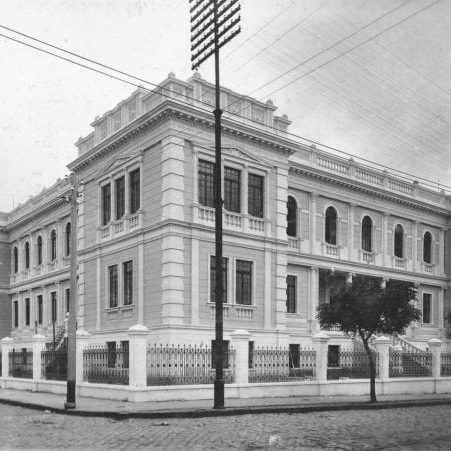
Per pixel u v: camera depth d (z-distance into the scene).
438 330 40.12
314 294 32.25
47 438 11.33
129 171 28.03
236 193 27.48
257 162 28.09
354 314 19.38
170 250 24.67
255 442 10.68
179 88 25.55
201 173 26.27
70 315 17.08
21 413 16.47
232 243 26.62
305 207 32.81
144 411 15.23
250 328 26.80
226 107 26.16
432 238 41.00
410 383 23.75
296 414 16.09
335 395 21.52
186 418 14.91
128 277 27.66
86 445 10.45
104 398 19.19
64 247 37.91
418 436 11.38
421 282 39.16
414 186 39.72
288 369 22.38
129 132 27.38
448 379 25.11
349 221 35.09
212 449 9.94
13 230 45.53
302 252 31.92
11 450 9.95
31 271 42.03
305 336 31.25
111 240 28.67
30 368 24.81
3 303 45.16
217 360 16.58
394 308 19.34
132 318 26.83
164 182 25.34
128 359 19.33
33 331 40.94
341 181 34.22
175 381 19.52
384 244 37.12
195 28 18.42
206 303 25.53
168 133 25.31
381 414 16.17
